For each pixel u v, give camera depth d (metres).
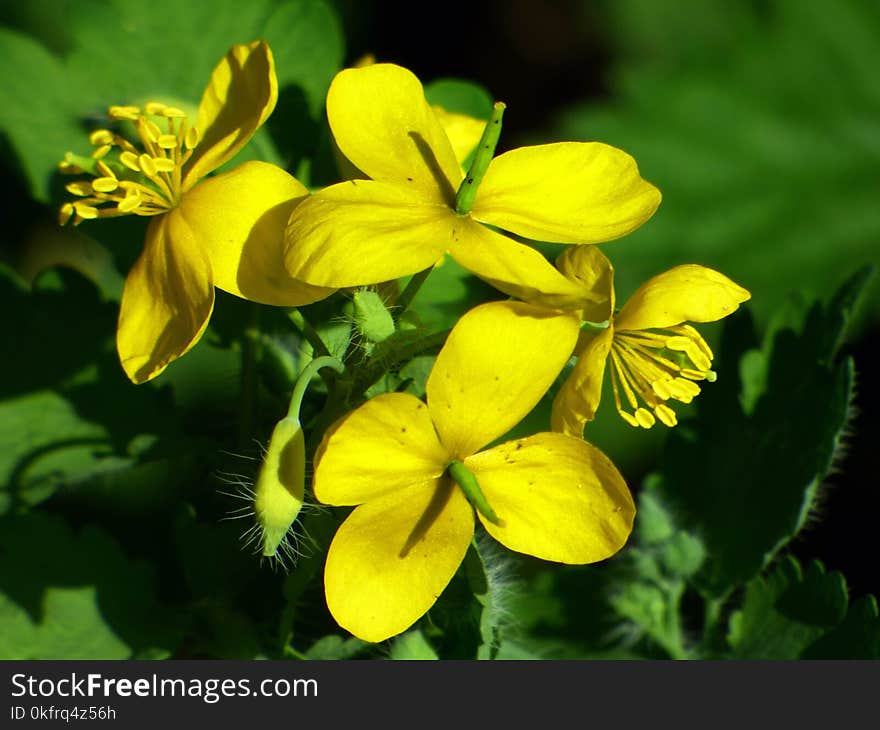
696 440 0.25
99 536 0.23
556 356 0.21
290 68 0.24
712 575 0.24
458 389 0.21
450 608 0.22
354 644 0.23
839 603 0.24
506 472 0.22
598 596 0.25
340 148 0.22
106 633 0.23
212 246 0.22
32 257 0.29
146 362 0.22
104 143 0.23
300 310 0.23
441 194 0.22
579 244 0.22
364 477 0.22
